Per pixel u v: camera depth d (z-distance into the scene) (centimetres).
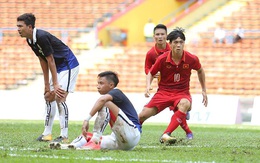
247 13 9250
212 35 8844
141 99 5884
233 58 8194
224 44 8488
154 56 3275
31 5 9600
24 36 2780
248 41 8550
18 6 9575
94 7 9475
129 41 9112
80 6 9519
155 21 9250
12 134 3272
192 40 8719
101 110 2309
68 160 2022
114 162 1998
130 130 2312
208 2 9288
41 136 2891
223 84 7712
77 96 5916
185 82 2962
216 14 9256
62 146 2369
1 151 2292
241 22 9106
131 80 7938
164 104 2941
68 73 2881
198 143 2909
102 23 9288
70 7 9512
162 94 2955
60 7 9538
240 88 7694
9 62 8256
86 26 9238
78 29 8300
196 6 9244
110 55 8506
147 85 2938
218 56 8256
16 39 8819
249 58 8206
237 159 2169
